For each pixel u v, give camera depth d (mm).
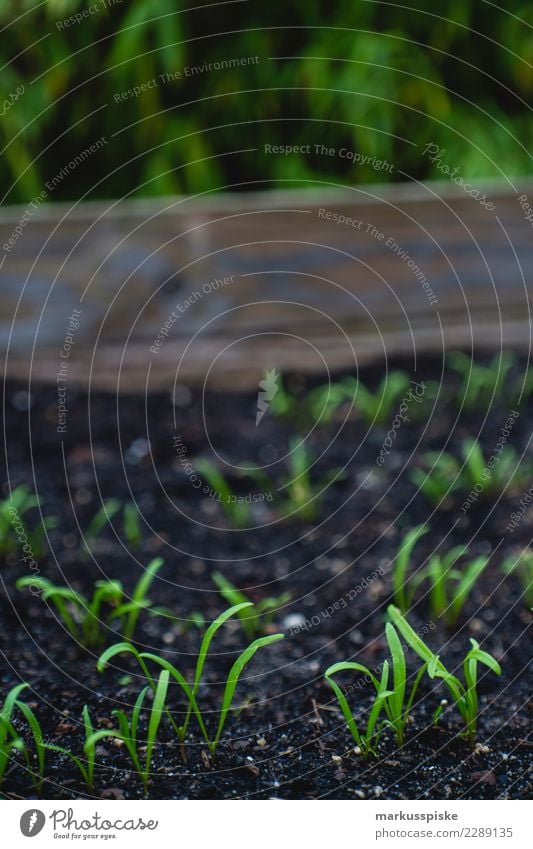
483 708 1943
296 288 3631
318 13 3959
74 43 3836
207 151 4098
